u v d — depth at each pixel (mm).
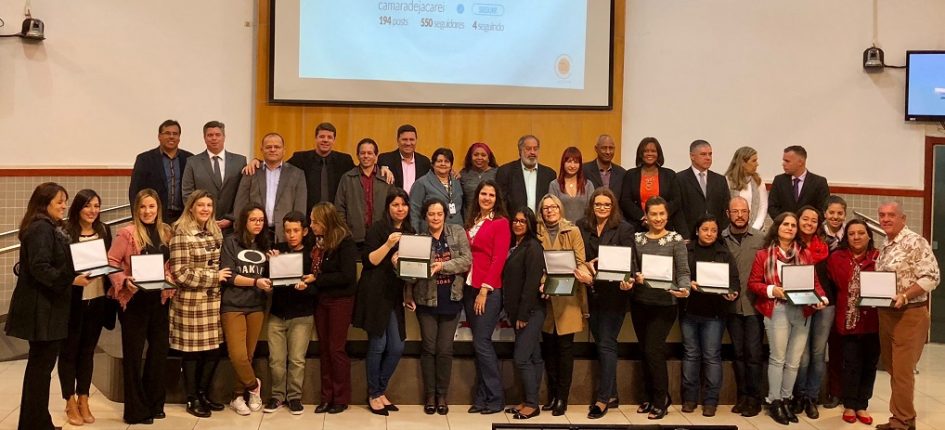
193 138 8172
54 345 4930
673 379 6117
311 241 5711
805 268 5602
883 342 5598
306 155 6598
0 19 7711
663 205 5711
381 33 8227
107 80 7988
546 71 8414
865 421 5727
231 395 5844
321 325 5707
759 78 8664
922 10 8562
